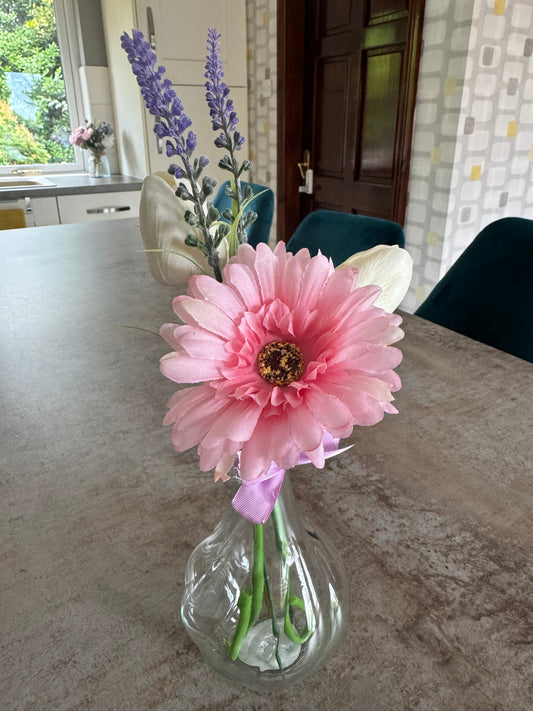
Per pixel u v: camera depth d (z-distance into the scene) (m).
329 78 3.10
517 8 2.28
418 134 2.55
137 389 1.01
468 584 0.58
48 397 0.99
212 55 0.44
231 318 0.38
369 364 0.35
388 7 2.61
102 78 3.78
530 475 0.76
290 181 3.48
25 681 0.49
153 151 3.48
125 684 0.49
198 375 0.36
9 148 3.87
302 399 0.36
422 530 0.66
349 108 3.00
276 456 0.35
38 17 3.65
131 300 1.48
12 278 1.70
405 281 0.47
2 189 3.15
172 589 0.58
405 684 0.48
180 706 0.47
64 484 0.75
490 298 1.30
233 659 0.48
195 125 3.43
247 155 3.79
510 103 2.45
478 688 0.48
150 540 0.65
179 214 0.56
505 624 0.54
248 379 0.37
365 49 2.79
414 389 1.00
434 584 0.58
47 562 0.62
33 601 0.57
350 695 0.48
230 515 0.50
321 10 3.03
